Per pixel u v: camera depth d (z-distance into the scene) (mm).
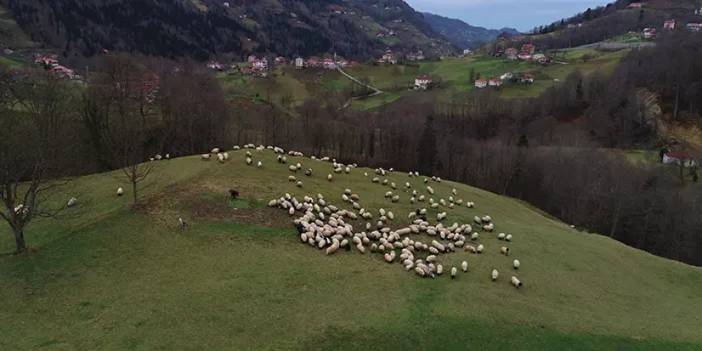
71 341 26641
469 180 122500
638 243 92000
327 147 138375
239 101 177750
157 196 42906
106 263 34219
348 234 42188
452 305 33125
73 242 36188
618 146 149500
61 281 32219
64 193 47500
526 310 34312
